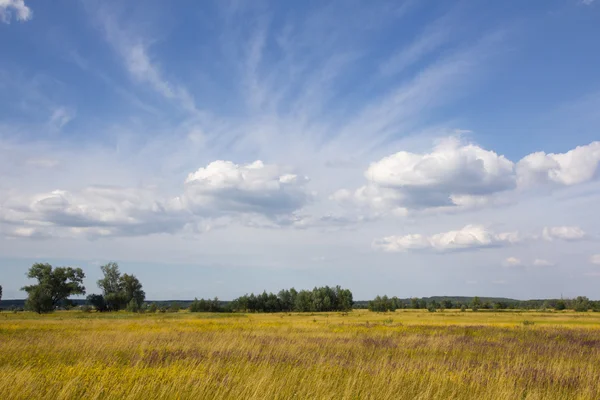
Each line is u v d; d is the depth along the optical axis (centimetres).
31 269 10338
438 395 906
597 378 1137
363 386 956
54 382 936
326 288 14250
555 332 2886
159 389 884
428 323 4456
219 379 1012
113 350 1623
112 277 11962
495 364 1402
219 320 5191
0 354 1483
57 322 4569
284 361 1359
